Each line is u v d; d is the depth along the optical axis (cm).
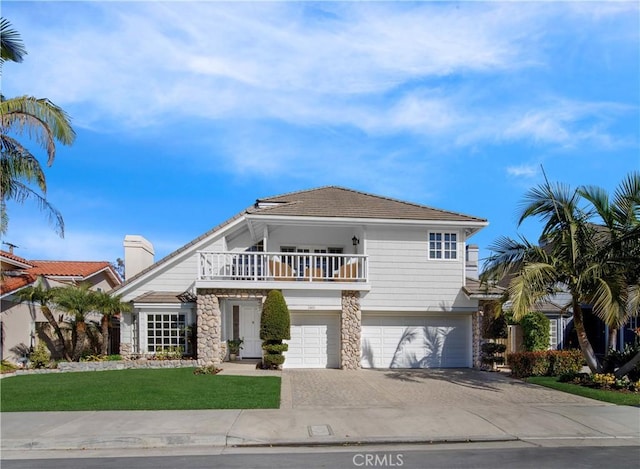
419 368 1867
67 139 1441
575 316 1416
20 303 1881
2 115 1330
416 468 698
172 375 1514
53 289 1839
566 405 1123
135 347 1902
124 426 902
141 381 1387
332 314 1844
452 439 852
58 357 2078
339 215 1802
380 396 1219
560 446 824
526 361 1589
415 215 1867
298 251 2044
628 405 1122
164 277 1973
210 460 740
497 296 1809
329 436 854
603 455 770
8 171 1448
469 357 1888
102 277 2789
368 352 1878
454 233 1912
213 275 1758
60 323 2131
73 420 946
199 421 938
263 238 1958
